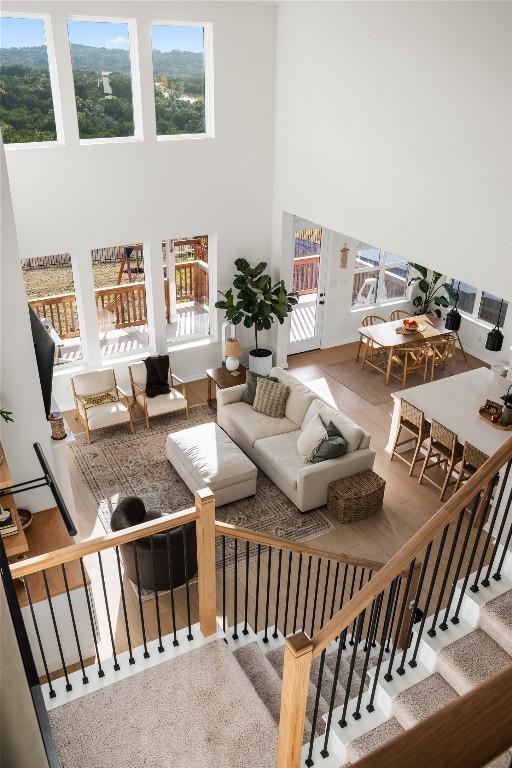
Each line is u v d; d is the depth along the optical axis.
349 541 7.07
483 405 7.95
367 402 9.91
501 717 0.73
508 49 5.50
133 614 5.96
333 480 7.41
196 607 6.04
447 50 6.10
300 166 8.88
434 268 6.91
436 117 6.41
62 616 5.27
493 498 7.05
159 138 8.69
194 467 7.41
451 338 10.82
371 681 3.75
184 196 9.07
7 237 5.07
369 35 7.03
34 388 5.62
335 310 11.36
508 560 3.79
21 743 2.11
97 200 8.45
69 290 10.40
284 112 8.98
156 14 7.90
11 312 5.29
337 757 3.46
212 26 8.32
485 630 3.63
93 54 7.94
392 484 8.02
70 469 8.09
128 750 3.73
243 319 10.31
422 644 3.62
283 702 2.88
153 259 9.17
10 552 5.03
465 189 6.28
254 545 6.84
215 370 9.61
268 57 8.84
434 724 0.72
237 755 3.72
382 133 7.19
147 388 8.98
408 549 2.91
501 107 5.70
